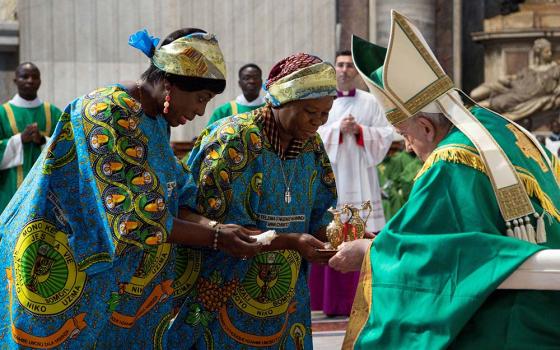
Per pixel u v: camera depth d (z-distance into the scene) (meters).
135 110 3.63
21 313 3.57
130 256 3.71
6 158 8.30
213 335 4.18
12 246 3.62
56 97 11.42
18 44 11.42
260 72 8.97
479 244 3.16
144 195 3.57
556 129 13.42
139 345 3.85
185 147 10.49
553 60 14.29
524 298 3.20
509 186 3.26
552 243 3.33
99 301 3.66
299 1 12.02
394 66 3.47
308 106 3.97
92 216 3.61
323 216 4.38
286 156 4.14
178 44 3.67
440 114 3.46
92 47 11.50
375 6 13.27
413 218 3.28
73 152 3.63
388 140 8.12
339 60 8.27
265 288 4.16
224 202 4.00
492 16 14.91
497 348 3.19
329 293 7.93
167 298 3.89
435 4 13.68
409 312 3.23
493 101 14.27
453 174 3.28
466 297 3.13
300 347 4.34
